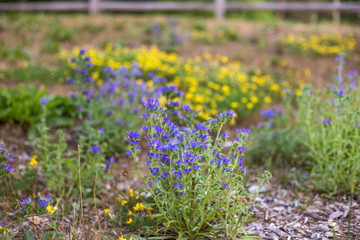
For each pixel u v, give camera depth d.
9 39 7.97
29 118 4.30
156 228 2.64
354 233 2.61
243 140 2.42
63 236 2.43
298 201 3.17
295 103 6.01
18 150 3.88
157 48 8.15
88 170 3.19
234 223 2.66
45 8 10.32
